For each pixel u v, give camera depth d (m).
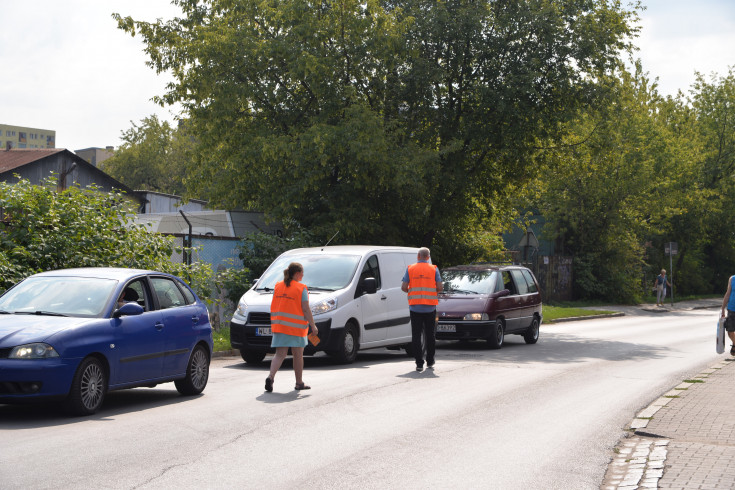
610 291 43.22
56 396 8.45
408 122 26.34
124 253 15.43
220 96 23.95
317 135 22.12
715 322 30.89
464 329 18.58
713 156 56.41
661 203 44.38
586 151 28.22
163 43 26.20
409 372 13.35
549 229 43.88
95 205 15.32
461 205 27.47
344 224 23.64
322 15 24.62
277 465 6.63
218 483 5.99
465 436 8.08
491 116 25.77
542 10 24.77
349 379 12.31
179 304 10.81
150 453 6.96
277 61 24.23
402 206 25.84
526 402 10.38
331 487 5.96
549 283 40.62
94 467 6.39
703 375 13.40
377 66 25.44
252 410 9.36
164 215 31.89
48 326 8.70
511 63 25.34
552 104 25.98
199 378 10.94
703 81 58.78
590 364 15.41
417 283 13.64
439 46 25.53
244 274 20.12
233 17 25.17
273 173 24.25
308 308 11.00
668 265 55.16
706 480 6.20
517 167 28.16
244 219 32.25
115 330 9.29
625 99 27.30
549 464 6.96
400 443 7.65
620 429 8.70
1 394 8.23
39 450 6.98
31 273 13.52
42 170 44.53
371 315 15.64
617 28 25.83
